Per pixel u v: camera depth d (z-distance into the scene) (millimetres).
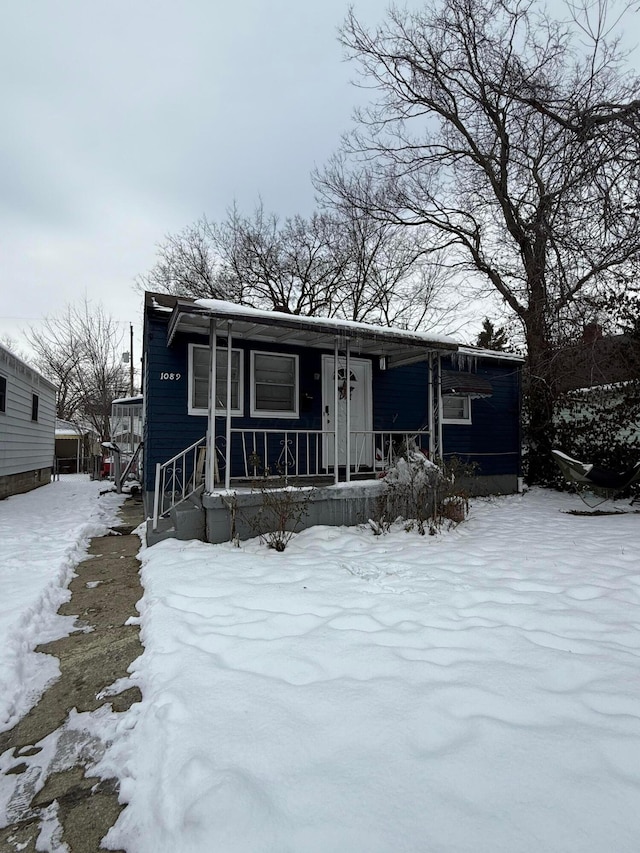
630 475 8508
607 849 1485
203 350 7676
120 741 2314
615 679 2531
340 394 8719
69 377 25562
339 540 5965
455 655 2828
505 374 11234
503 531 6871
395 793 1729
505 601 3812
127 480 13859
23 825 1869
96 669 3064
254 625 3324
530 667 2668
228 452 6141
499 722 2131
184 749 2029
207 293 20094
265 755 1962
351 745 2014
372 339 6863
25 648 3338
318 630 3219
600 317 8352
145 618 3740
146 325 7699
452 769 1841
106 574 5168
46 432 14938
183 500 6168
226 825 1598
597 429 10539
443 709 2252
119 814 1889
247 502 6004
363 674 2623
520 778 1786
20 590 4312
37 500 10734
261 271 19750
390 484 6824
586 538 6305
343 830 1570
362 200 15703
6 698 2709
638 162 5543
